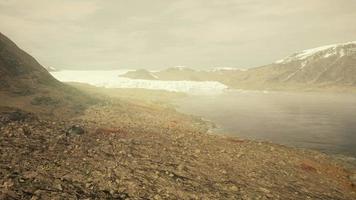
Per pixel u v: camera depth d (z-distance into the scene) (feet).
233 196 58.23
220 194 58.23
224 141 112.16
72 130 88.94
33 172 54.29
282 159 97.04
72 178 54.85
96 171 59.72
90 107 164.66
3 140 70.08
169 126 143.84
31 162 58.80
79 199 47.09
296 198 63.52
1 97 136.67
